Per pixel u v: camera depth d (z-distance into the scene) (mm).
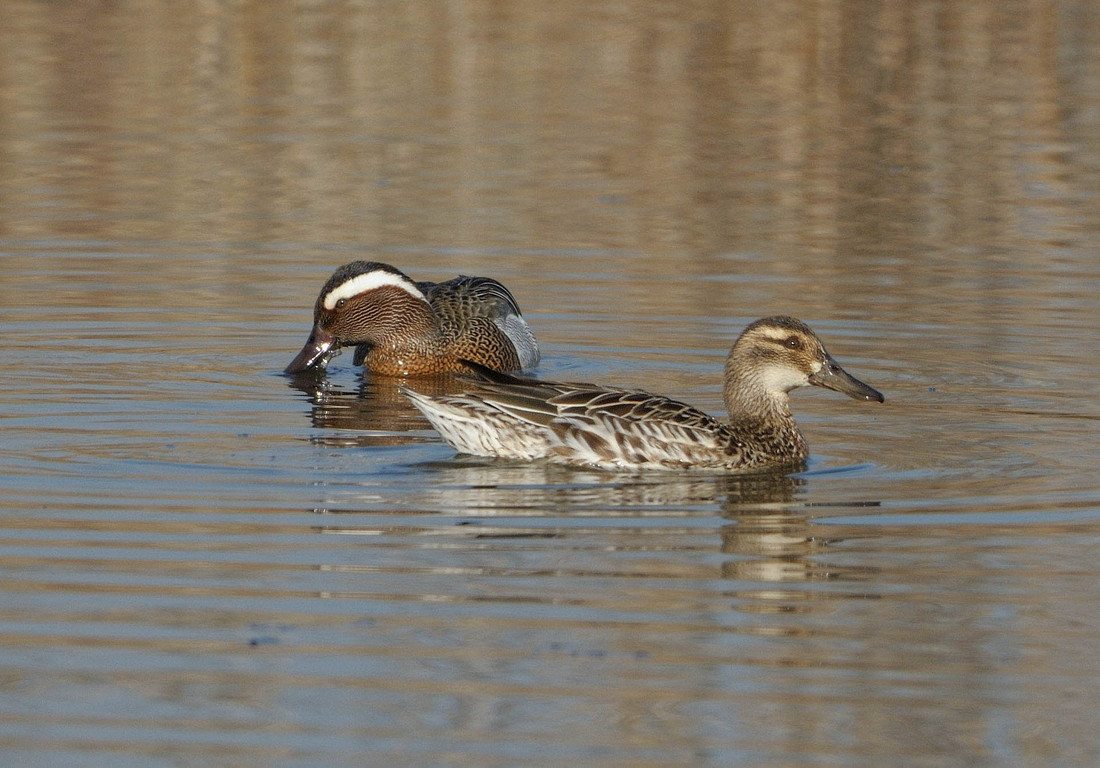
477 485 13531
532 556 11750
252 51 33719
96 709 9219
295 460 14156
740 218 24656
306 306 20500
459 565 11531
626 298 20734
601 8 37938
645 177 26828
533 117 30250
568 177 26656
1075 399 16453
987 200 25766
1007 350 18391
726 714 9281
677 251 22875
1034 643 10297
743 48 34938
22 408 15656
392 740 8898
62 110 29641
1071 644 10289
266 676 9656
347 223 24016
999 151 28672
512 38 35250
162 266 21938
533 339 19016
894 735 9055
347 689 9508
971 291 20984
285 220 24141
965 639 10352
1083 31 36344
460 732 9000
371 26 35906
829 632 10445
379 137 28688
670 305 20422
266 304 20422
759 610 10789
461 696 9438
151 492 13047
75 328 18969
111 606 10641
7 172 26031
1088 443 14867
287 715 9180
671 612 10742
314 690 9492
